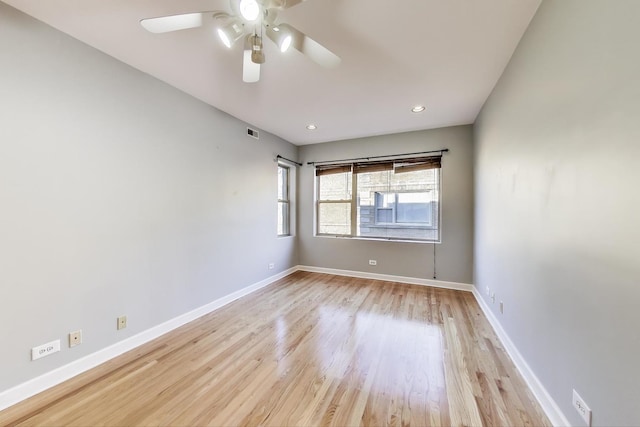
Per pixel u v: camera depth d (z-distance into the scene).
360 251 4.45
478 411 1.52
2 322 1.54
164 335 2.44
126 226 2.18
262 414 1.51
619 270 0.97
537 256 1.64
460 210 3.77
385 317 2.84
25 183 1.62
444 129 3.84
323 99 2.86
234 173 3.37
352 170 4.50
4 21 1.54
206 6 1.56
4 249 1.55
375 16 1.62
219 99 2.85
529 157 1.75
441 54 2.03
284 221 4.81
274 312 2.98
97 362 1.97
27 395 1.62
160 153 2.44
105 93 2.02
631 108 0.91
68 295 1.82
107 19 1.66
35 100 1.66
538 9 1.57
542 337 1.58
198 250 2.85
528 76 1.74
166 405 1.58
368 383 1.77
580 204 1.21
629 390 0.93
